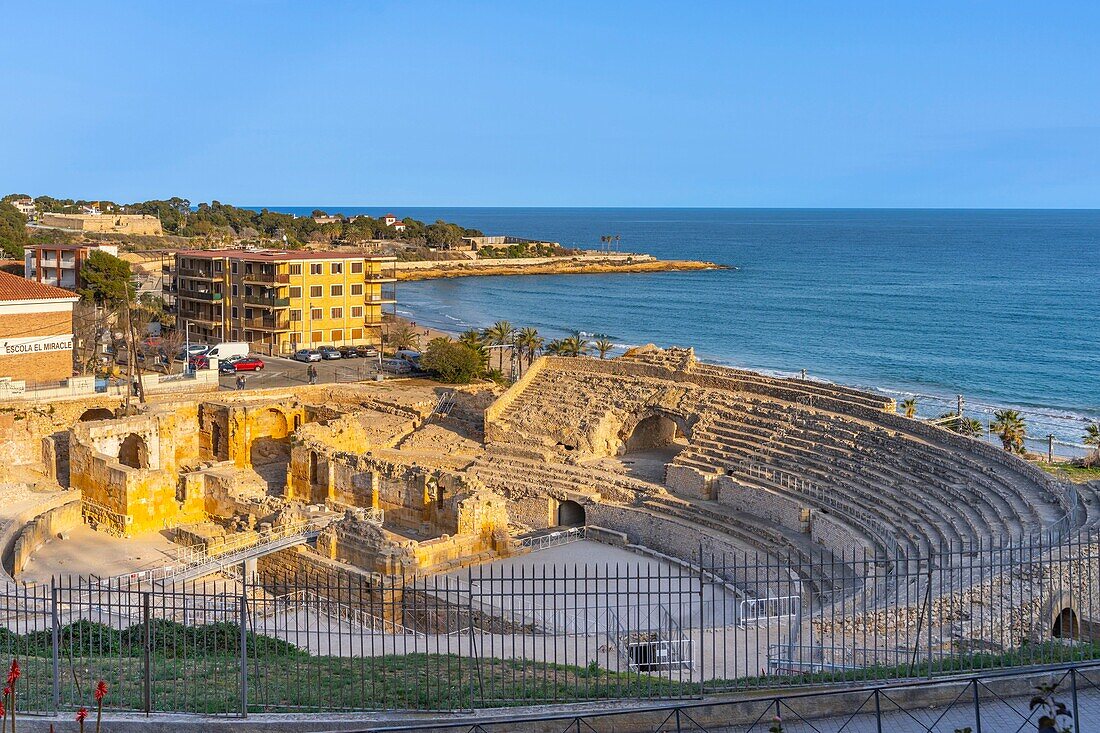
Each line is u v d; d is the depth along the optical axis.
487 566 65.19
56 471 80.44
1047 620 40.97
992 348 185.88
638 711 28.38
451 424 92.31
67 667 36.66
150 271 191.50
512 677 35.12
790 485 69.50
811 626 39.66
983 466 62.59
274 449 93.12
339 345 133.00
